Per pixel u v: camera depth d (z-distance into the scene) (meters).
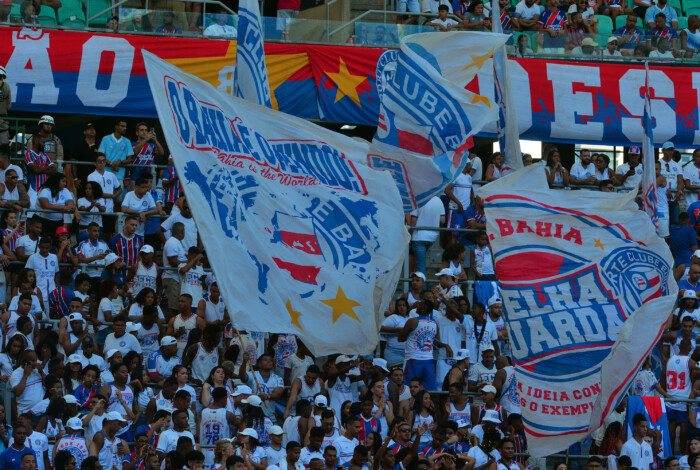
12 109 80.19
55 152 78.31
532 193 55.69
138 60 82.38
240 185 45.50
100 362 61.81
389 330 69.56
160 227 72.00
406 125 53.50
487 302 74.44
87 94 81.38
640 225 55.78
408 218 77.44
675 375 70.81
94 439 55.56
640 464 64.94
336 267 46.16
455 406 64.75
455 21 89.88
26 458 52.94
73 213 72.25
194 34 84.12
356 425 60.56
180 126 45.00
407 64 53.50
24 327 61.00
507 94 61.84
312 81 84.38
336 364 64.62
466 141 53.91
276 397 63.06
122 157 78.75
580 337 54.28
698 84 92.44
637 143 90.75
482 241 77.19
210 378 61.31
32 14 81.56
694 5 97.19
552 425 53.66
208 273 70.94
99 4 82.94
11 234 68.19
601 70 90.81
